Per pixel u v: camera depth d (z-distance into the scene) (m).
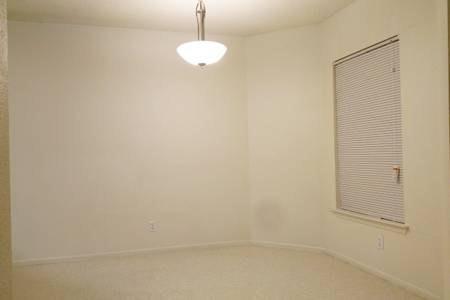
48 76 4.15
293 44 4.50
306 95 4.43
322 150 4.36
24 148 4.07
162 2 3.67
